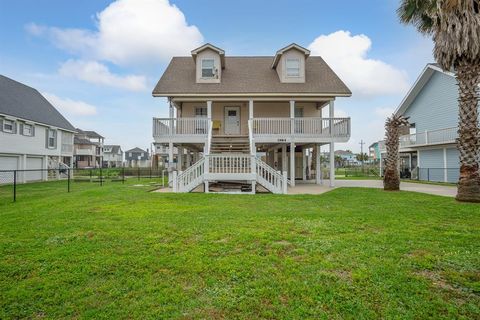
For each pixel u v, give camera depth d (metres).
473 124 8.98
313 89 16.36
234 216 6.74
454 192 12.60
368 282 3.26
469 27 8.50
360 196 10.77
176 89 16.16
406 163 26.91
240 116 18.22
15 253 4.26
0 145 19.38
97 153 61.78
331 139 15.48
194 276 3.48
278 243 4.67
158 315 2.69
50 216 6.80
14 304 2.89
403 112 25.27
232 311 2.75
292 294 3.04
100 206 8.27
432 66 20.64
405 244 4.55
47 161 24.61
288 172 21.55
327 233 5.23
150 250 4.35
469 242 4.64
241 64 19.97
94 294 3.08
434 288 3.14
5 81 23.55
